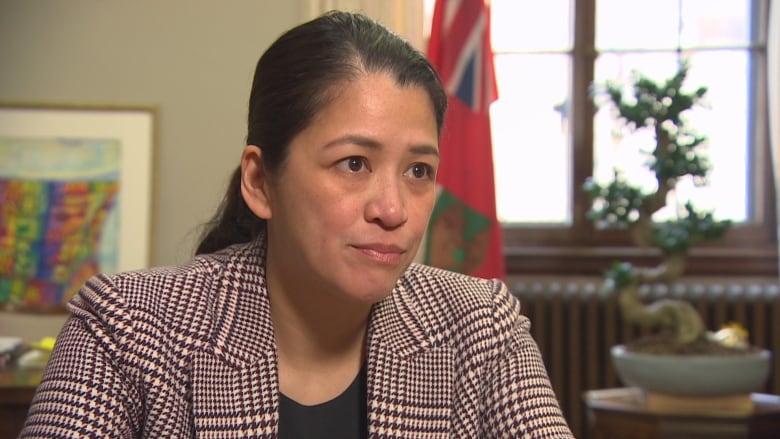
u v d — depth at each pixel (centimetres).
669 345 259
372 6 314
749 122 387
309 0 314
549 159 391
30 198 310
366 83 82
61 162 310
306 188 83
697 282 379
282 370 95
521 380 97
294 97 83
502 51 391
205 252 107
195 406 89
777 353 358
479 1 308
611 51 387
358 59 82
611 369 363
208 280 95
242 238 105
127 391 89
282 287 93
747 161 388
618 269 279
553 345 365
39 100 313
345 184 82
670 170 272
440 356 97
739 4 386
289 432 94
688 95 271
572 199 389
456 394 97
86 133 310
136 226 310
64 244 310
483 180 304
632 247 387
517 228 390
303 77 83
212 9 317
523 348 100
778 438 247
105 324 90
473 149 304
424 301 100
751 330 363
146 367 89
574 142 388
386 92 82
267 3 318
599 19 388
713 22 386
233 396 90
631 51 387
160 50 316
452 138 304
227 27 317
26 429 87
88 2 316
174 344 90
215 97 316
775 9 350
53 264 310
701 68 387
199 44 317
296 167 84
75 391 87
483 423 97
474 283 104
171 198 315
